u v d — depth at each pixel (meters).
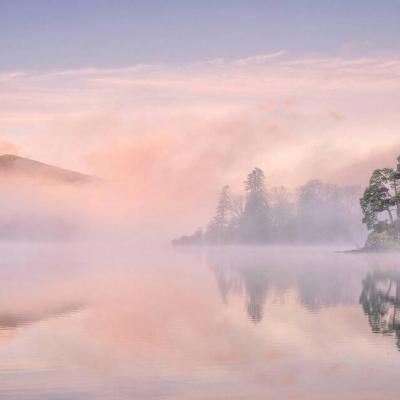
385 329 27.81
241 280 57.25
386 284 51.62
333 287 49.12
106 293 45.66
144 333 27.62
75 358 22.59
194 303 38.78
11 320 31.75
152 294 44.62
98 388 18.75
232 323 30.19
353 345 24.23
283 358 22.23
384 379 19.33
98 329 28.78
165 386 18.91
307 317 31.89
